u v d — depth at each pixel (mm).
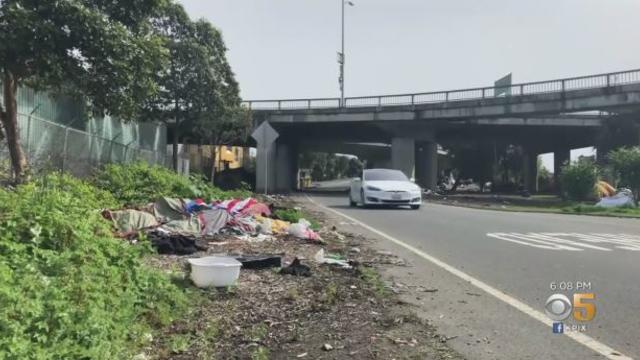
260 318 5691
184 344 4801
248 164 79250
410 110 46250
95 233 7145
